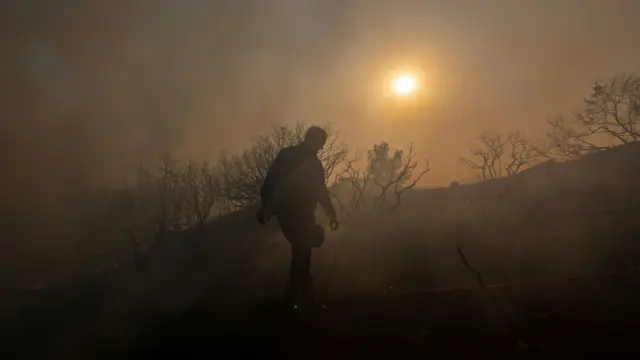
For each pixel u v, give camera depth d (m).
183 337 6.75
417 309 7.06
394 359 5.39
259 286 20.58
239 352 5.93
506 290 7.89
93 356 6.49
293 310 7.29
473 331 6.09
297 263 7.29
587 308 6.75
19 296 19.61
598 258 21.12
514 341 5.70
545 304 7.03
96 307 11.48
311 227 7.30
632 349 5.25
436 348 5.61
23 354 6.97
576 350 5.32
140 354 6.30
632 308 6.59
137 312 9.40
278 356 5.69
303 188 7.27
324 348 5.82
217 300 11.67
